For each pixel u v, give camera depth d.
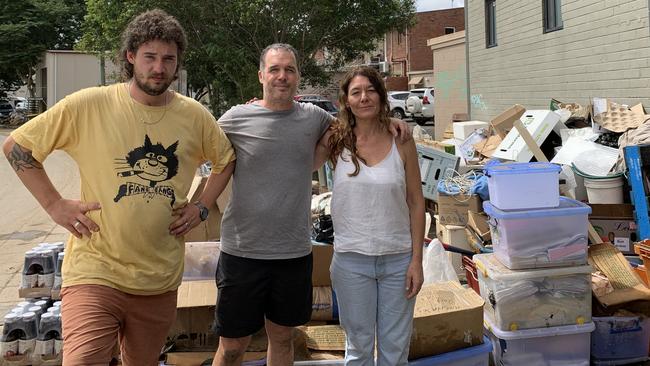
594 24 7.62
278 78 2.83
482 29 11.77
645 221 5.04
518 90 10.22
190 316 3.47
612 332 3.70
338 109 2.88
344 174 2.79
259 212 2.86
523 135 5.77
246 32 14.59
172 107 2.50
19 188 10.74
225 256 2.96
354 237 2.75
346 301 2.80
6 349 3.53
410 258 2.80
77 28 30.47
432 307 3.42
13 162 2.36
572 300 3.57
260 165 2.87
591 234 4.63
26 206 9.17
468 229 5.19
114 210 2.37
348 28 15.64
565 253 3.53
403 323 2.80
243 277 2.91
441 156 6.13
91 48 18.36
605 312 3.75
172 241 2.52
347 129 2.81
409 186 2.85
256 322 2.99
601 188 5.43
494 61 11.23
